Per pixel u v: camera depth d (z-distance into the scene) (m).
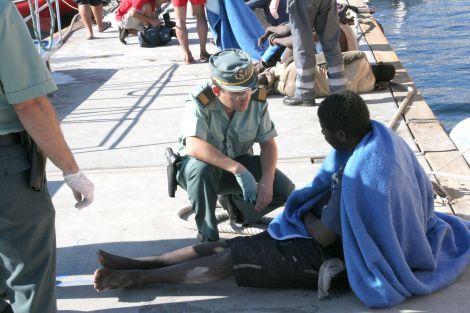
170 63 10.70
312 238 4.12
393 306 3.98
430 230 4.39
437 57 13.22
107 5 16.11
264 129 4.69
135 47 11.98
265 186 4.50
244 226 5.13
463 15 16.62
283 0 10.02
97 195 5.87
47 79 3.18
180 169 4.63
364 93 8.55
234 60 4.38
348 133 3.96
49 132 3.21
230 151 4.72
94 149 7.04
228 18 10.17
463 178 5.62
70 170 3.34
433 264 4.19
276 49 9.20
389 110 7.88
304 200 4.26
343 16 9.19
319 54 8.64
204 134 4.53
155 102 8.63
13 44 3.07
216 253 4.30
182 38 10.41
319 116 4.05
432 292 4.11
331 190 4.13
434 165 6.14
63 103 8.82
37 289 3.38
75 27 13.98
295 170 6.23
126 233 5.17
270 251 4.12
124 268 4.38
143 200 5.73
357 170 3.89
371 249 3.89
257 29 10.04
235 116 4.59
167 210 5.52
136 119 7.97
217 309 4.10
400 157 4.00
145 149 6.95
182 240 5.01
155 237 5.08
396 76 9.19
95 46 12.19
